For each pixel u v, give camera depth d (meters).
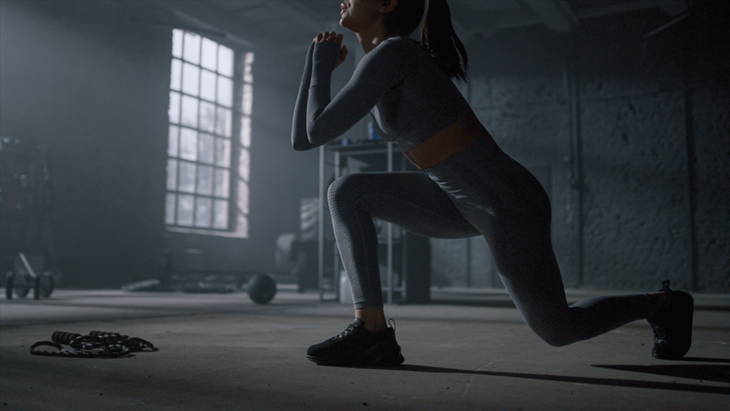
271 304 4.60
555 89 9.73
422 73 1.23
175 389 1.06
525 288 1.19
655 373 1.29
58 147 8.10
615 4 8.85
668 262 8.88
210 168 10.85
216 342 1.89
